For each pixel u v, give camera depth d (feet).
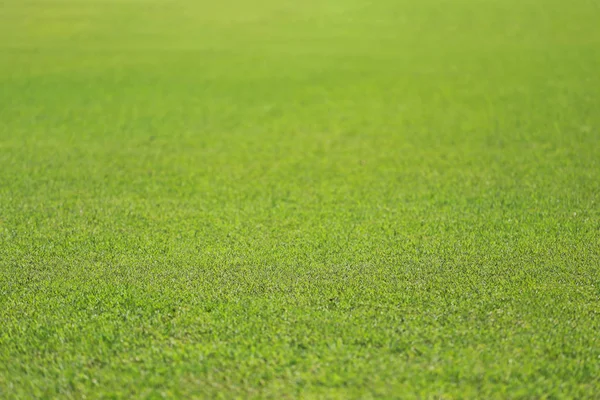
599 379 19.66
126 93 67.72
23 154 47.44
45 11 109.09
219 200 37.68
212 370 20.34
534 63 77.25
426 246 30.09
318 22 101.45
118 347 21.72
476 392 18.99
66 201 37.45
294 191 39.27
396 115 59.16
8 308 24.54
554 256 28.76
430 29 95.81
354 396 19.01
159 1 115.55
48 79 73.20
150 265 28.37
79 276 27.35
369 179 41.57
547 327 22.47
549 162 44.21
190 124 56.85
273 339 21.85
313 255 29.17
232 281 26.53
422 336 21.95
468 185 39.81
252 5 111.96
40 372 20.54
